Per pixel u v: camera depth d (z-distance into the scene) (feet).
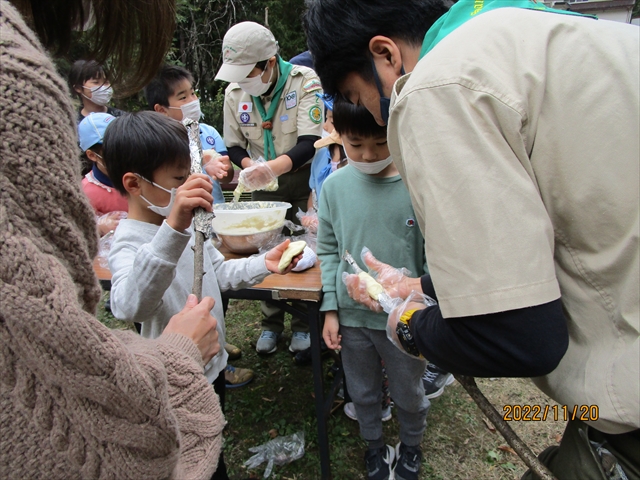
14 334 1.26
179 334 2.25
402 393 5.07
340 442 6.30
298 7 34.50
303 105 7.59
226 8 31.76
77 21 2.02
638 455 2.26
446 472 5.71
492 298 1.89
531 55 1.99
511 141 1.97
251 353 8.57
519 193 1.92
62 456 1.42
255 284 4.57
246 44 6.91
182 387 1.99
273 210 5.87
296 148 7.40
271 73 7.46
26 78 1.25
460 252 1.94
